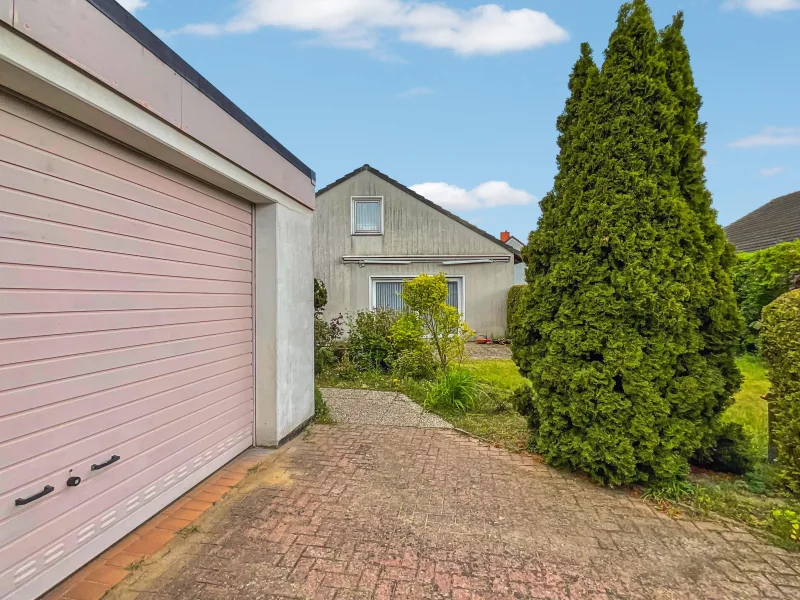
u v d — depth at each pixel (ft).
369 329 26.30
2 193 5.80
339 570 7.25
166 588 6.70
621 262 10.72
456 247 41.09
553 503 9.82
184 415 9.88
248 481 10.72
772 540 8.31
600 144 11.00
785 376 10.21
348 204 41.09
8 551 5.86
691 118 10.91
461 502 9.80
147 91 7.51
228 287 11.80
